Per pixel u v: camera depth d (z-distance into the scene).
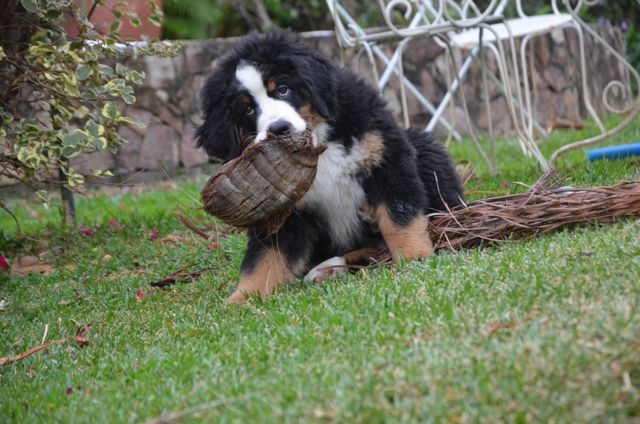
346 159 3.97
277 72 3.85
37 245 5.75
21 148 4.45
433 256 3.74
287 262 4.07
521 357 2.33
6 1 4.71
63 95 4.69
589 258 3.10
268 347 2.91
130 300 4.20
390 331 2.77
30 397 2.98
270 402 2.36
